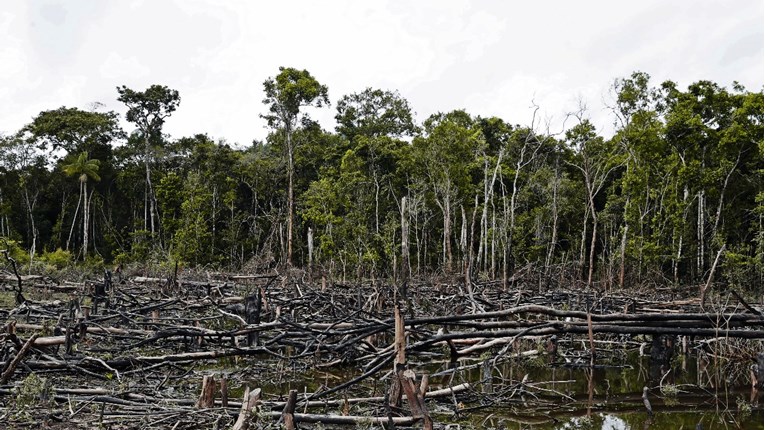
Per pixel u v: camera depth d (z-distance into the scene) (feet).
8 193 164.76
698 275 107.76
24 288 65.00
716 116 117.19
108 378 27.20
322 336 31.94
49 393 21.85
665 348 33.19
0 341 27.35
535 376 32.24
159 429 19.76
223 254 151.74
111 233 159.12
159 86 162.71
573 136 121.49
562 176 137.69
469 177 130.21
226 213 163.63
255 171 161.58
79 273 84.84
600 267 123.95
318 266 109.09
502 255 133.90
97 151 168.55
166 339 36.04
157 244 145.59
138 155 175.11
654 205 118.93
